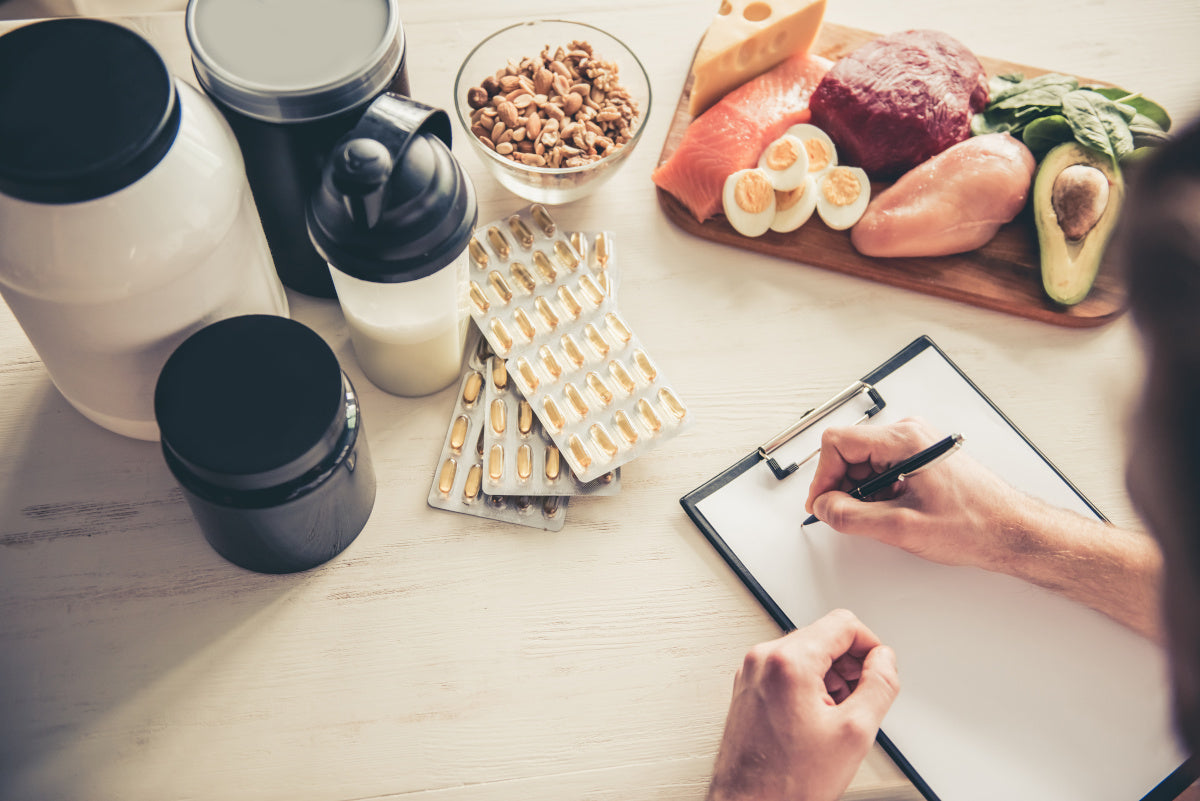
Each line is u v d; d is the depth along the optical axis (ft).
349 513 2.25
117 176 1.65
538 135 2.67
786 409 2.67
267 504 1.91
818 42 3.22
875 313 2.83
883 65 2.84
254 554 2.17
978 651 2.33
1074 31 3.29
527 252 2.69
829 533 2.47
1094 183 2.73
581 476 2.40
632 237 2.90
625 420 2.48
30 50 1.71
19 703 2.19
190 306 1.99
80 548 2.35
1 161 1.60
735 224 2.81
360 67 2.04
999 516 2.33
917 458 2.24
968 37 3.27
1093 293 2.81
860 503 2.35
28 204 1.65
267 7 2.13
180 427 1.86
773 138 2.88
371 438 2.56
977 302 2.84
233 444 1.85
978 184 2.71
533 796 2.19
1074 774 2.21
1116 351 2.80
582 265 2.67
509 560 2.42
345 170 1.79
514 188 2.73
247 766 2.17
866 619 2.37
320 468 1.97
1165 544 1.01
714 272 2.87
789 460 2.56
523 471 2.44
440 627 2.34
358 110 2.09
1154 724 2.26
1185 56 3.26
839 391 2.70
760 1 2.91
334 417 1.90
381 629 2.32
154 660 2.25
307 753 2.19
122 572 2.33
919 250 2.80
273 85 1.99
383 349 2.37
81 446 2.47
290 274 2.62
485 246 2.69
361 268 1.93
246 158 2.20
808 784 2.02
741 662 2.35
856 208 2.85
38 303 1.83
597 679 2.30
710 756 2.24
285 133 2.07
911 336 2.80
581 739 2.24
